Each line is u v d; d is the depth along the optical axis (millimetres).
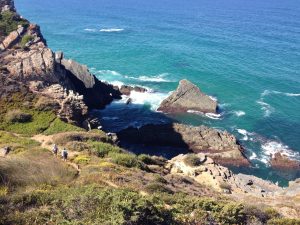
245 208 23844
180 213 21094
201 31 154250
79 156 38750
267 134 74000
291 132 75188
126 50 124188
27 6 199500
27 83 63562
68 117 56625
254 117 80375
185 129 69562
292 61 119438
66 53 119938
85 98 79938
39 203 20141
